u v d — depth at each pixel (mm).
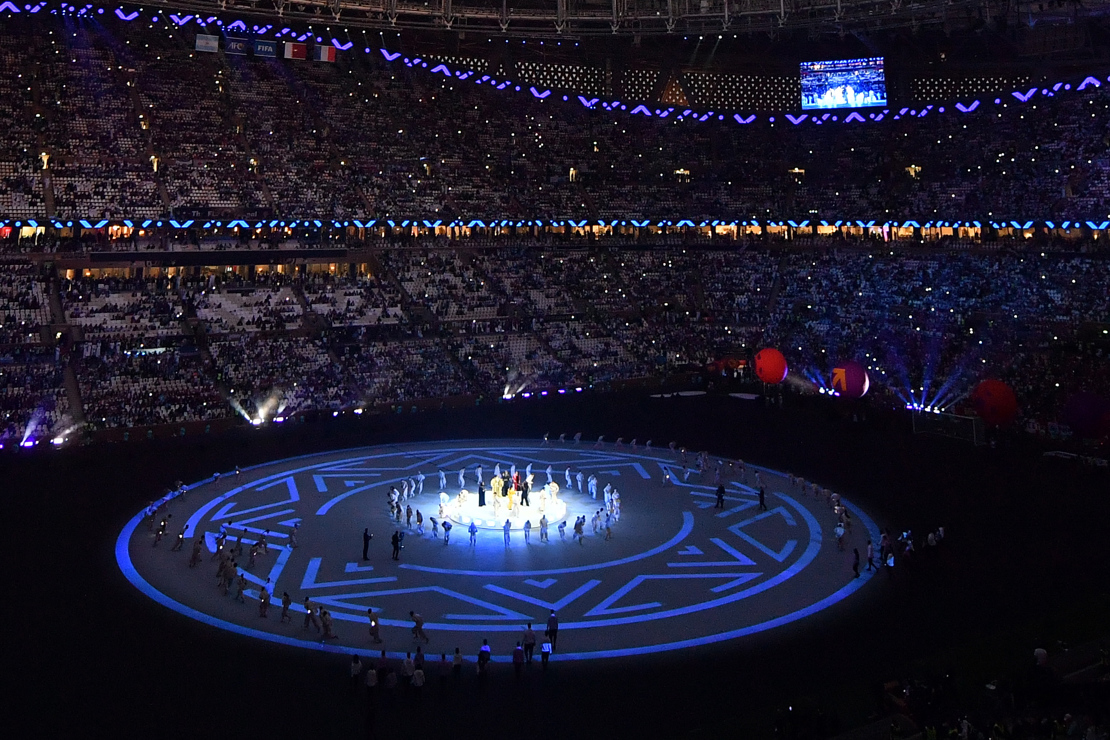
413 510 45500
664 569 36812
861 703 24547
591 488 48781
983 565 35844
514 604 32938
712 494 48969
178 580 35156
